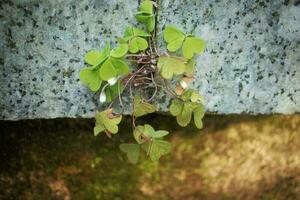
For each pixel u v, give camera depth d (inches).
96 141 19.3
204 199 20.3
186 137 19.7
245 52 16.0
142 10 15.0
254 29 15.8
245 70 16.2
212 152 20.0
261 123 19.9
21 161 19.3
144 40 14.9
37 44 15.2
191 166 20.0
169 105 16.0
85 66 15.6
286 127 20.0
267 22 15.8
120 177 19.7
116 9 15.1
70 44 15.3
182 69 15.0
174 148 19.7
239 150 20.1
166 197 20.1
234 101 16.5
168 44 14.9
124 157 19.6
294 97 16.8
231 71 16.1
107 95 15.4
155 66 15.3
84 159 19.5
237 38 15.8
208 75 16.1
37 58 15.3
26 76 15.4
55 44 15.2
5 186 19.4
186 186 20.1
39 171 19.4
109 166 19.6
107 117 15.5
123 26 15.3
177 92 15.6
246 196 20.5
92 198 19.8
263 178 20.4
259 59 16.1
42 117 15.9
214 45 15.8
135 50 14.9
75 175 19.6
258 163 20.2
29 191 19.6
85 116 16.0
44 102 15.8
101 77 14.8
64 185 19.7
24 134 19.0
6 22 14.8
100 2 15.0
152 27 15.0
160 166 19.8
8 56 15.1
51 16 14.9
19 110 15.8
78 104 15.9
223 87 16.3
